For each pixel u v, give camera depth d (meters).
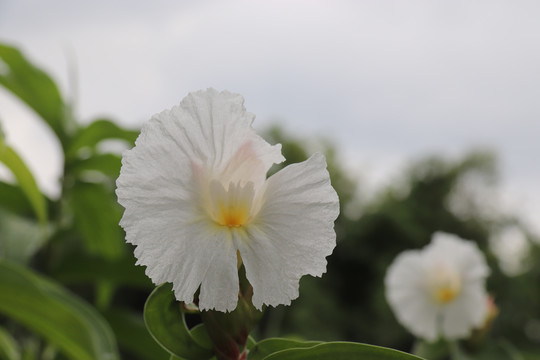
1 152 0.48
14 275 0.41
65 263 0.61
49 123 0.63
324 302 3.48
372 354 0.29
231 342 0.30
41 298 0.41
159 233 0.28
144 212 0.28
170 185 0.29
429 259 0.73
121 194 0.28
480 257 0.71
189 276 0.28
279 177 0.30
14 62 0.62
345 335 3.62
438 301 0.71
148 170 0.29
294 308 3.31
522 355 0.75
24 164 0.48
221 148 0.29
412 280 0.73
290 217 0.29
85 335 0.42
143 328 0.57
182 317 0.31
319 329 3.34
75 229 0.63
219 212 0.30
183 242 0.29
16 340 0.59
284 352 0.29
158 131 0.29
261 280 0.29
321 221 0.29
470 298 0.70
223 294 0.28
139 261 0.28
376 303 3.71
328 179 0.29
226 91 0.30
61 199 0.63
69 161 0.63
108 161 0.63
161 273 0.28
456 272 0.71
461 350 0.70
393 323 3.60
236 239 0.29
